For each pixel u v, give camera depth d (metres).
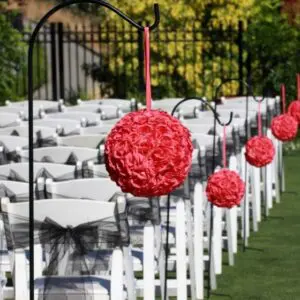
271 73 25.58
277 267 12.40
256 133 16.41
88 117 15.70
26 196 8.77
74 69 38.50
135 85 27.47
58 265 7.75
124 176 7.03
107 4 6.75
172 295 10.09
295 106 17.39
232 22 27.94
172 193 10.70
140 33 25.69
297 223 15.29
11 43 25.34
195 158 11.25
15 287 7.79
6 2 30.02
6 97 25.14
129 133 7.05
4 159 11.21
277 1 27.86
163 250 9.60
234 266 12.47
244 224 13.46
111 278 7.60
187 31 25.89
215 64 27.94
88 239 7.67
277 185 17.03
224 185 10.34
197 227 10.72
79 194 8.45
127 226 7.64
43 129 12.74
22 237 7.73
